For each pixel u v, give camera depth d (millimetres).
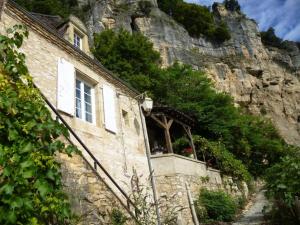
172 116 13078
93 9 34531
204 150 14602
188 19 43125
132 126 10250
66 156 4434
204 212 10859
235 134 19562
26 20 6785
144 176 9875
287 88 47531
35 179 2812
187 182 11102
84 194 4434
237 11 54312
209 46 42500
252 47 46438
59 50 7688
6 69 3352
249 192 16156
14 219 2480
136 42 19438
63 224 3268
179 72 20188
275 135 25516
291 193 7047
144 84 17344
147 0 38812
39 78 6715
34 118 3100
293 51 56062
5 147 2773
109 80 9586
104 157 8047
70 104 7383
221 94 20109
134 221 5293
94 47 20344
